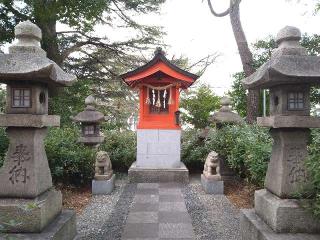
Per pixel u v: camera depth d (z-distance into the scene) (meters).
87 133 10.55
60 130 9.91
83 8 10.40
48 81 4.15
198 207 6.89
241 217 4.95
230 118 9.73
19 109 4.14
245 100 13.17
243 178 8.59
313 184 3.96
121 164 11.59
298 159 4.16
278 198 4.13
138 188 8.85
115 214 6.36
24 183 4.09
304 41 10.97
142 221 5.92
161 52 9.83
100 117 10.41
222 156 9.34
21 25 4.23
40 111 4.28
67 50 15.91
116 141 12.04
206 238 5.09
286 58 3.97
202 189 8.76
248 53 11.05
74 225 4.92
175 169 9.81
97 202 7.37
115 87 20.14
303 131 4.20
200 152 10.96
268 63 4.16
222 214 6.38
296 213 3.93
